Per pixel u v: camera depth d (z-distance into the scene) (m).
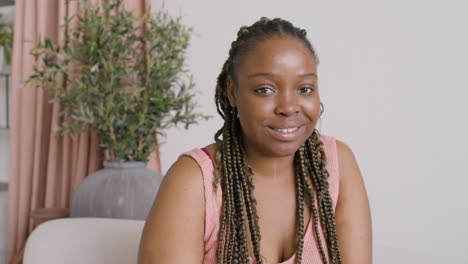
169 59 1.72
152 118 1.72
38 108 2.06
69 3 1.99
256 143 0.71
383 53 1.94
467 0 1.83
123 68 1.62
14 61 2.07
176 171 0.76
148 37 1.73
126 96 1.65
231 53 0.74
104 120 1.67
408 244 1.95
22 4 2.07
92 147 2.04
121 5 1.73
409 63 1.91
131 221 1.03
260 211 0.79
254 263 0.77
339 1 1.97
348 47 1.97
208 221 0.75
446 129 1.88
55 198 2.12
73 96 1.73
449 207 1.90
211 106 2.11
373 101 1.96
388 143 1.95
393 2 1.92
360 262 0.84
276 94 0.67
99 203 1.56
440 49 1.87
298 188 0.80
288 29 0.71
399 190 1.95
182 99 1.78
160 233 0.72
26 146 2.09
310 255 0.81
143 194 1.58
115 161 1.72
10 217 2.13
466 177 1.87
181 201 0.73
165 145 2.17
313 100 0.68
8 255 2.15
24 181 2.10
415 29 1.90
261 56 0.67
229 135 0.78
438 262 1.91
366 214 0.87
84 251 0.98
